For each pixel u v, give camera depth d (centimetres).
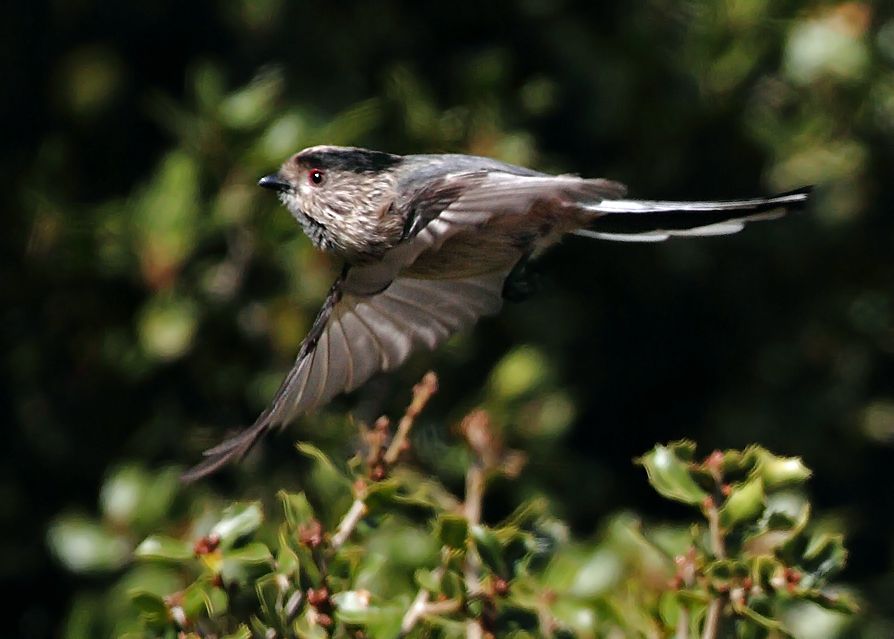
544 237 883
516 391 1184
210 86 1195
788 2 1331
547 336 1331
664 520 1437
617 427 1512
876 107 1350
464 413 1188
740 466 755
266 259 1201
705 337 1482
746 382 1459
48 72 1362
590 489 1310
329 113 1304
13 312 1264
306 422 1205
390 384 1249
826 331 1441
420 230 785
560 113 1384
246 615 775
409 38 1361
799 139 1366
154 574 1044
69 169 1344
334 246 937
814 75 1320
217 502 1164
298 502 759
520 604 735
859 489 1543
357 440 1185
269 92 1209
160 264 1177
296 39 1333
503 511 1248
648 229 884
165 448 1246
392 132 1280
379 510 766
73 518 1030
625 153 1384
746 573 729
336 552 740
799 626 1036
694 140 1379
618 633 784
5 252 1263
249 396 1216
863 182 1406
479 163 922
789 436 1422
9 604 1316
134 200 1203
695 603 734
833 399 1427
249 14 1329
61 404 1274
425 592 737
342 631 757
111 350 1232
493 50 1343
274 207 1184
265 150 1184
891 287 1437
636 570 848
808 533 737
